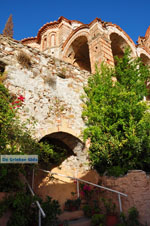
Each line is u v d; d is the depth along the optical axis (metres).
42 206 4.46
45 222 4.30
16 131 5.45
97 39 12.25
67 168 8.55
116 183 6.12
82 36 14.77
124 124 6.96
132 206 5.38
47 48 21.05
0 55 6.80
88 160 7.83
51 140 8.64
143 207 5.14
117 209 5.76
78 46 16.69
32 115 6.79
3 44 7.04
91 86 8.92
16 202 4.04
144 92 8.51
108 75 8.91
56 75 8.26
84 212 5.97
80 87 8.96
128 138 6.61
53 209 4.59
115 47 16.22
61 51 17.95
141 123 6.77
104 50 11.77
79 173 8.04
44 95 7.46
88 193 6.86
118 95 7.46
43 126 6.98
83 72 9.44
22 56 7.22
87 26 13.80
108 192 6.31
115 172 6.36
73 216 5.67
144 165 6.93
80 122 8.22
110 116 7.52
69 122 7.84
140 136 6.73
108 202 5.88
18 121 6.05
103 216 5.34
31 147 5.64
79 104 8.55
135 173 5.63
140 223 5.04
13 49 7.25
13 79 6.77
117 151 6.81
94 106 8.12
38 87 7.39
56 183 8.34
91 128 7.59
